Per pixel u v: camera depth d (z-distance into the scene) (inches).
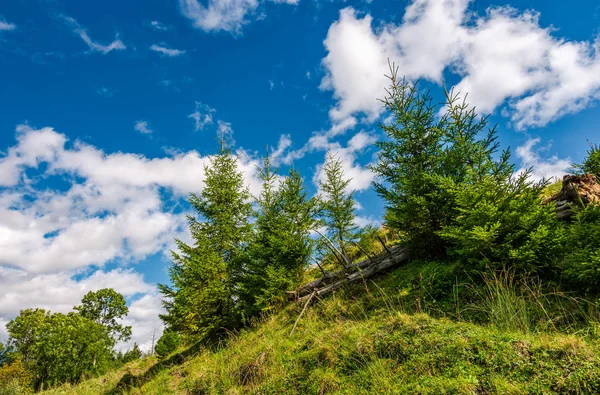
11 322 1619.1
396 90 408.2
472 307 265.1
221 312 572.1
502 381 168.6
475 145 334.0
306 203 593.9
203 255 567.2
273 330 436.1
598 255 209.6
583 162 348.5
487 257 285.0
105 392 557.9
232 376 330.0
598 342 182.7
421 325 244.2
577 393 147.9
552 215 259.9
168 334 830.5
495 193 287.3
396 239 548.1
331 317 384.2
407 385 193.6
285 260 539.2
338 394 220.4
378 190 409.7
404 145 387.2
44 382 1269.7
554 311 229.0
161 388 414.3
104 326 1718.8
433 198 352.2
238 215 648.4
